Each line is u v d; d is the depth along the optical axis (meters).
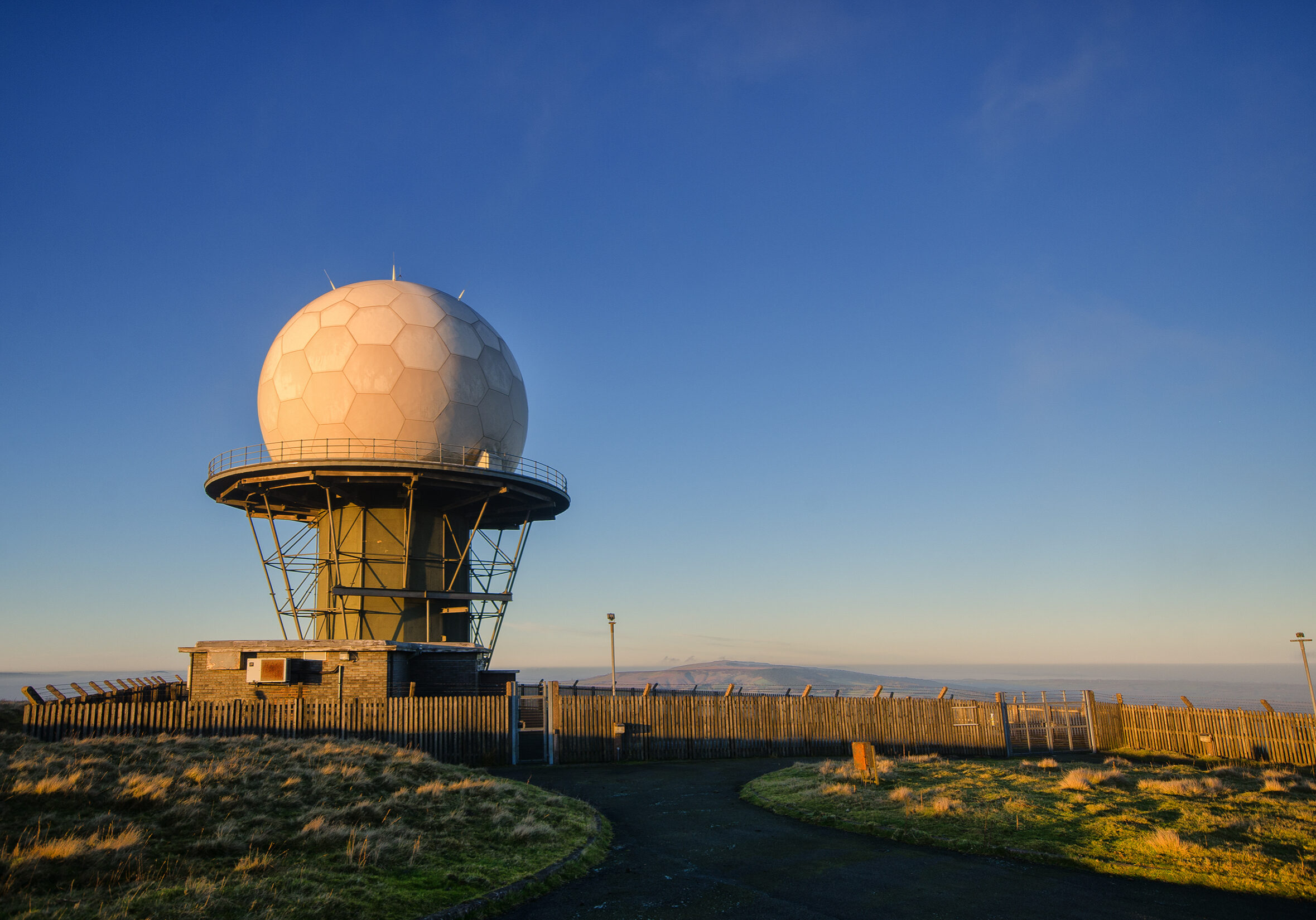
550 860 12.73
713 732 28.72
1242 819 15.16
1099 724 34.28
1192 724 32.09
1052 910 10.78
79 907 8.62
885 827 15.66
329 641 27.73
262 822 12.51
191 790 13.41
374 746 20.12
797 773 23.11
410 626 37.44
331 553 38.44
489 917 10.28
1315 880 11.86
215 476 36.75
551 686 27.06
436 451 37.28
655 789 21.59
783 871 12.79
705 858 13.67
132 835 10.80
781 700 29.91
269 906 9.25
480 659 40.16
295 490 38.16
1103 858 13.11
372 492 37.91
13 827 10.86
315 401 36.69
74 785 12.53
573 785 22.16
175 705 22.70
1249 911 10.77
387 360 36.75
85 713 22.03
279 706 23.31
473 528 41.78
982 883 12.08
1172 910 10.77
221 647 27.70
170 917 8.61
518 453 41.91
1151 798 17.28
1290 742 29.00
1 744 18.94
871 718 30.84
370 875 10.84
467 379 38.34
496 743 25.55
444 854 12.27
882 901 11.16
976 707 31.98
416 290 40.00
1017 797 17.58
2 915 8.25
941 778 20.64
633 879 12.25
